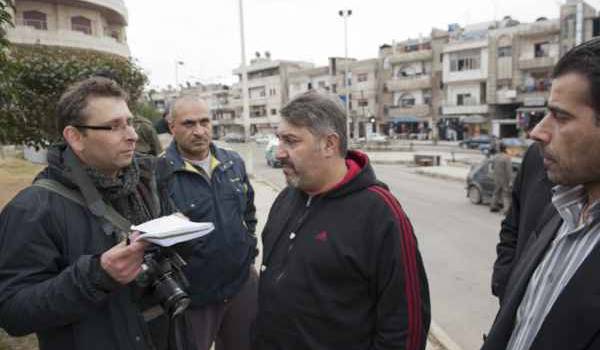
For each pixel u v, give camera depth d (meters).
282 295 1.96
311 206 2.01
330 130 1.90
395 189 15.24
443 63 45.19
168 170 2.39
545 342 1.30
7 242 1.66
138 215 2.02
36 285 1.62
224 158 3.20
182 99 2.97
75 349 1.74
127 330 1.81
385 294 1.84
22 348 3.53
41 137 6.29
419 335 1.85
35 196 1.73
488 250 7.37
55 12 24.03
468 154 32.22
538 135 1.41
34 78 6.16
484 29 44.69
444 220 9.84
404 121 49.12
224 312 3.05
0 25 3.54
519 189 2.62
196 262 2.78
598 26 34.69
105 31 27.38
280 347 1.98
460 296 5.31
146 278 1.79
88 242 1.78
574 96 1.30
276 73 65.31
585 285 1.26
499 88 41.00
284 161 1.96
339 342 1.89
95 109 1.76
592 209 1.37
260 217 9.59
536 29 38.12
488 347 1.62
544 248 1.57
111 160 1.82
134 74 8.63
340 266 1.86
